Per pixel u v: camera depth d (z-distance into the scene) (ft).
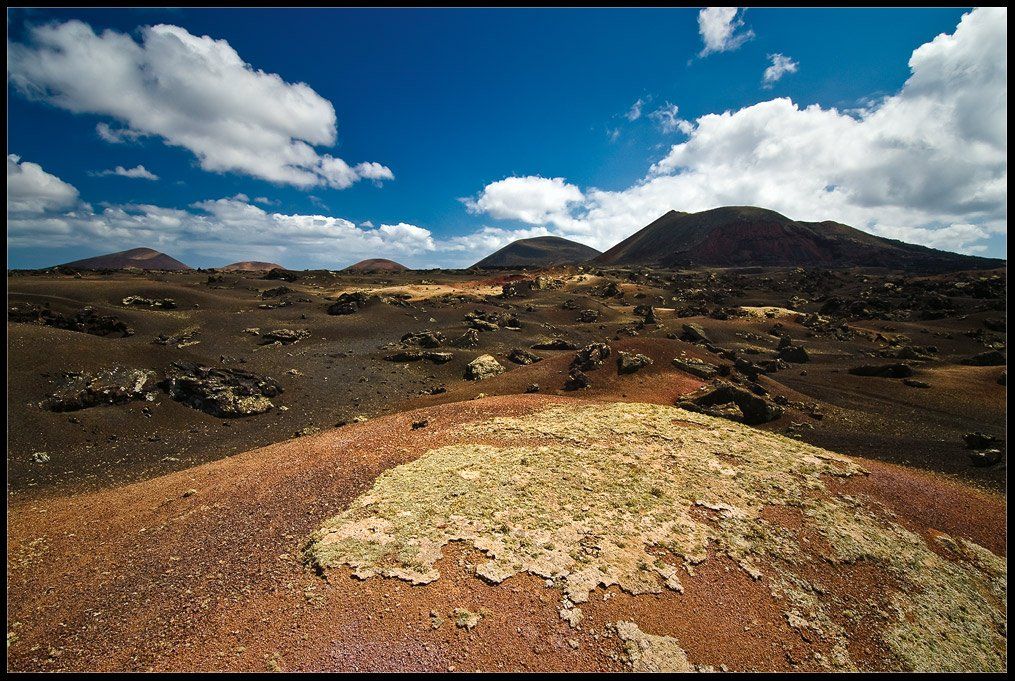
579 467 89.71
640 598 57.47
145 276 510.17
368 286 590.55
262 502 78.13
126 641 48.96
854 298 512.63
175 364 183.21
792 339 368.27
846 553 71.41
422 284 646.33
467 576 58.18
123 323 261.65
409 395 207.21
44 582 59.36
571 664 48.03
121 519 76.79
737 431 115.44
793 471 95.61
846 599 62.95
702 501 80.89
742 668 50.08
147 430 143.43
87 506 85.25
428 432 110.83
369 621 50.85
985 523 85.35
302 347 282.77
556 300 522.47
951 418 172.65
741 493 85.10
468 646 48.80
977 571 71.82
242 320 326.65
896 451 135.44
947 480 113.09
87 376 155.53
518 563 60.70
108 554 65.51
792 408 178.60
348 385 216.74
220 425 156.87
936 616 62.13
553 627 52.11
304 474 88.48
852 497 88.58
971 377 220.84
